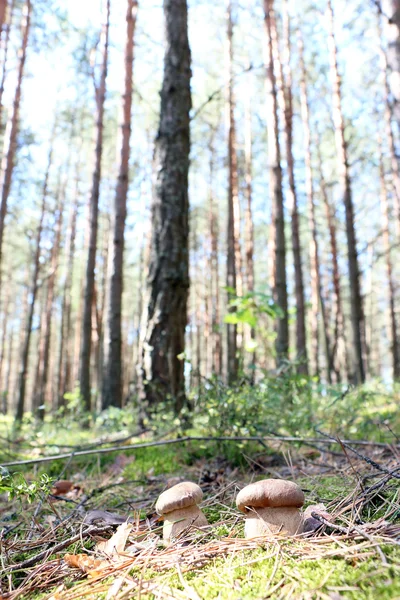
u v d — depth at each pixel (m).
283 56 15.23
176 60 5.30
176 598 1.22
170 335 4.63
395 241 20.00
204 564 1.45
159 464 3.16
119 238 9.19
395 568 1.16
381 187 17.52
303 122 15.73
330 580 1.17
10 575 1.57
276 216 9.43
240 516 1.88
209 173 21.19
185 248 4.95
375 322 27.12
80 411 6.65
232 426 3.08
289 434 3.41
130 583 1.37
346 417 3.62
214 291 24.95
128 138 9.90
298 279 12.13
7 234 22.00
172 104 5.20
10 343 28.72
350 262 10.62
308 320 20.12
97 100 11.27
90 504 2.43
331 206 17.48
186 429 3.91
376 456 2.80
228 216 13.12
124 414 4.66
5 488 1.84
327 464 2.74
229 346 11.57
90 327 9.79
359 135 17.56
